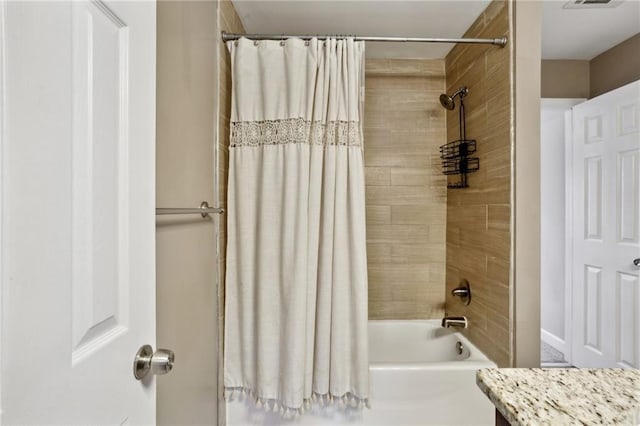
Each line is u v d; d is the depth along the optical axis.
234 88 1.47
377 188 2.20
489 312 1.59
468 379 1.48
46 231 0.39
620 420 0.51
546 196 2.66
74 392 0.43
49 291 0.39
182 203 1.09
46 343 0.39
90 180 0.46
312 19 1.73
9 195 0.35
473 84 1.78
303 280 1.39
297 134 1.42
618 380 0.63
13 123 0.35
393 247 2.21
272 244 1.44
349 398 1.46
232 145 1.47
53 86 0.40
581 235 2.23
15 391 0.35
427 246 2.20
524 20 1.38
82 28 0.45
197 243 1.22
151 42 0.64
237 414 1.49
